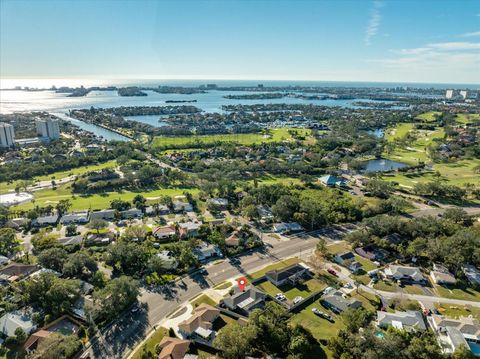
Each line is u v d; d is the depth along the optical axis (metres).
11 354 82.81
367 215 168.62
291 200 167.50
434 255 127.25
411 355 77.94
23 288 104.38
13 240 136.75
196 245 133.50
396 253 134.50
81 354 81.94
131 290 98.69
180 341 83.25
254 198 182.12
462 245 127.38
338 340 81.81
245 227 152.12
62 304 96.19
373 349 77.56
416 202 194.38
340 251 135.38
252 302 100.69
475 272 121.12
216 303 102.12
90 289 106.62
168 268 119.44
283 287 111.31
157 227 151.25
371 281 115.38
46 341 79.44
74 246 133.75
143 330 90.56
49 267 117.75
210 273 119.44
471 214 175.50
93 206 182.88
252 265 125.00
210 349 84.00
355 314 91.44
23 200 190.38
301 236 150.12
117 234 147.50
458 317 97.69
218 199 189.00
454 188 198.75
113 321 94.00
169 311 98.44
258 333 84.62
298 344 79.75
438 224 146.50
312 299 105.81
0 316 95.31
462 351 79.38
